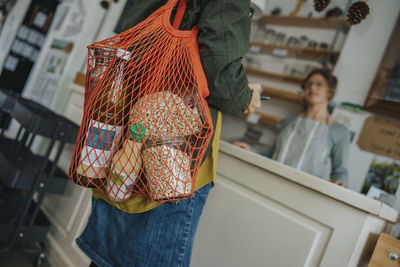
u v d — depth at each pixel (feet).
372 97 5.34
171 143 2.31
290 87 6.43
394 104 5.08
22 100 6.07
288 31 6.64
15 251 5.82
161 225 2.59
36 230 5.49
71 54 8.83
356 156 5.33
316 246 3.21
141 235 2.58
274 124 6.45
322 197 3.26
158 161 2.27
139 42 2.44
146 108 2.30
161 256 2.59
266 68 6.82
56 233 5.77
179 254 2.62
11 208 5.76
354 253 2.96
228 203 3.98
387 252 2.84
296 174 3.41
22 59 13.21
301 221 3.37
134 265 2.58
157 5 2.78
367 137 5.27
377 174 5.04
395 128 5.01
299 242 3.30
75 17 9.70
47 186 5.34
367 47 5.57
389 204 3.88
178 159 2.31
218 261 3.84
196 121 2.34
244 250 3.67
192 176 2.50
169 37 2.41
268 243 3.50
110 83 2.36
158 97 2.32
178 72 2.36
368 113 5.36
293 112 6.32
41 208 6.39
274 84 6.66
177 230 2.62
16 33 12.78
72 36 9.40
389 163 4.96
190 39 2.40
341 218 3.10
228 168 4.14
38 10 13.09
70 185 5.84
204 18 2.33
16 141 6.44
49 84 9.49
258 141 6.62
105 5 8.70
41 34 13.52
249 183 3.88
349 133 5.48
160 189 2.27
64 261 5.35
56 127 5.04
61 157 6.66
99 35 8.86
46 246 5.83
